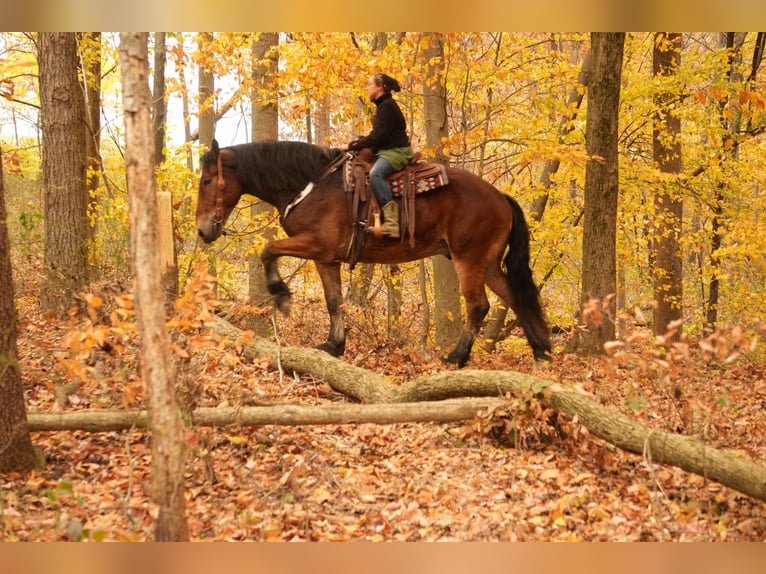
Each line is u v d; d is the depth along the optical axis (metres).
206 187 7.84
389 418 5.36
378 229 7.54
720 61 11.04
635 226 12.51
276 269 7.80
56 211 9.27
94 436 5.47
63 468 4.93
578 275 12.66
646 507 4.63
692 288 14.77
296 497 4.65
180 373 5.07
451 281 10.05
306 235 7.71
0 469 4.68
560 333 14.11
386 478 5.00
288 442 5.51
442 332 10.12
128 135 3.29
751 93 9.05
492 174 12.51
